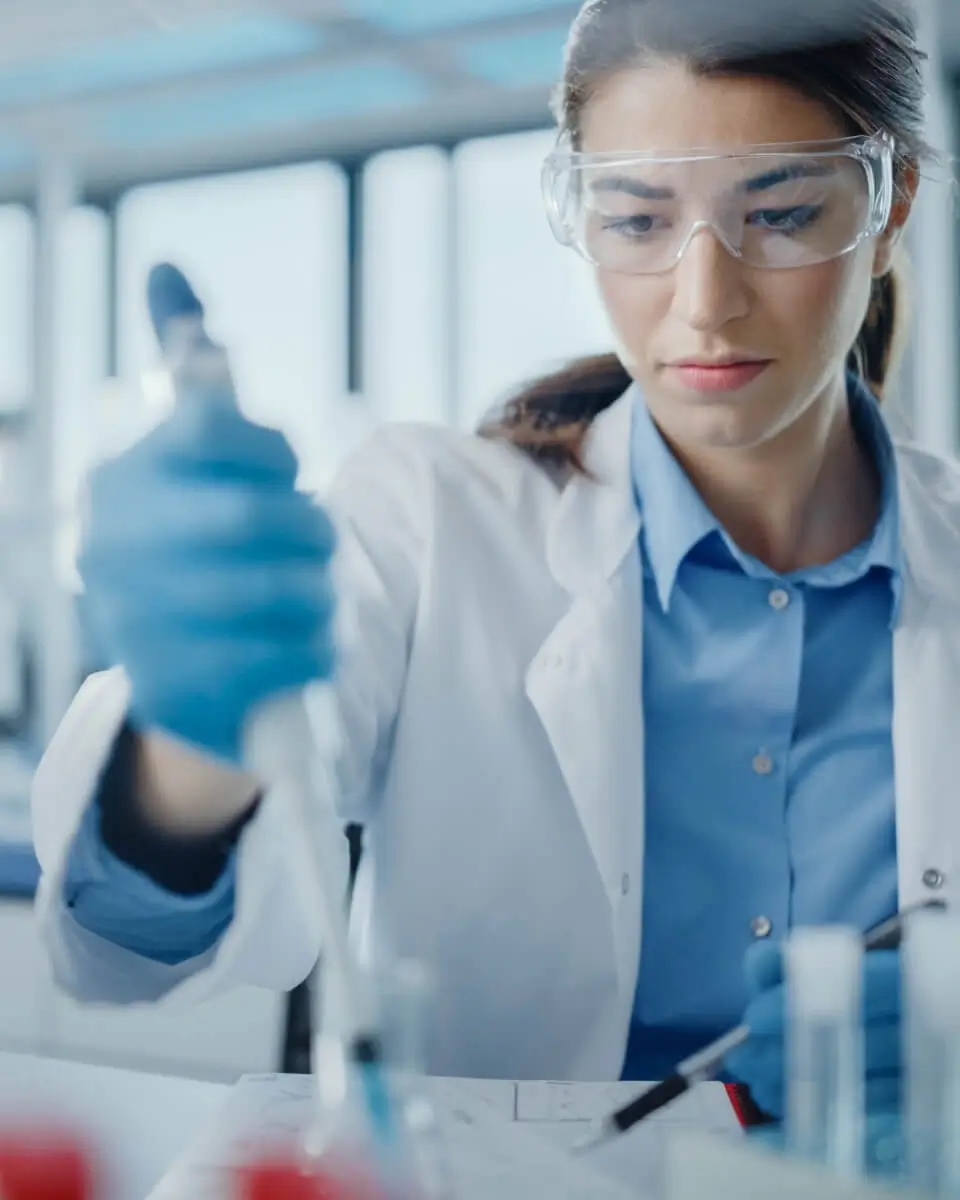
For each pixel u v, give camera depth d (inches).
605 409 44.5
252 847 27.8
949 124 59.8
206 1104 28.4
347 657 37.8
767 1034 26.9
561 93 34.9
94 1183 22.5
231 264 119.6
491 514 42.8
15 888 47.0
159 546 21.6
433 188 119.9
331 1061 22.0
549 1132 26.2
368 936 40.6
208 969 28.9
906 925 27.0
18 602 81.8
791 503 39.4
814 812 38.4
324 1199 21.5
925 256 98.7
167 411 22.9
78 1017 46.6
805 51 30.4
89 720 26.7
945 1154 20.3
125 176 116.7
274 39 99.6
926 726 38.3
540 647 41.1
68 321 115.7
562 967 39.4
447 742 40.5
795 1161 18.6
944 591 39.8
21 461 104.7
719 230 31.1
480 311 117.5
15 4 87.9
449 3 97.2
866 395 42.4
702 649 39.3
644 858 37.8
